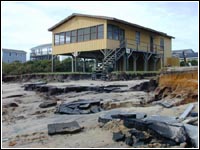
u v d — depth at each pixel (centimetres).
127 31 2753
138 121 606
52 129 676
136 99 1172
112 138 591
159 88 1216
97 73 2361
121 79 2214
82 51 2684
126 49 2578
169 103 949
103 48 2467
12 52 6250
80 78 2497
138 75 2397
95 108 1008
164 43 3453
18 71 3569
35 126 809
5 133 733
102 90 1558
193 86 1028
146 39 3080
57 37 2964
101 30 2494
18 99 1458
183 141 523
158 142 543
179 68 1147
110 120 711
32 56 5472
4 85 2481
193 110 767
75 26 2744
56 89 1617
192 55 4244
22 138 658
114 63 2445
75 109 1001
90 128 699
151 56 3181
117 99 1216
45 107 1170
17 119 939
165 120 621
